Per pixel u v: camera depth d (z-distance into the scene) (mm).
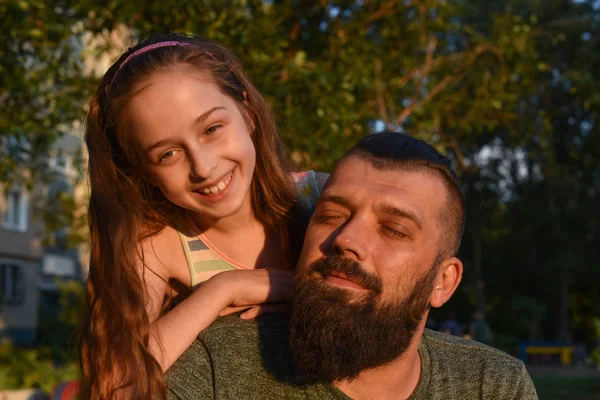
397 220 1854
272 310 2146
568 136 26062
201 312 2035
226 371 1919
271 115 2467
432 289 1934
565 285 30484
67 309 13992
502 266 31516
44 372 10203
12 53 7867
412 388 1965
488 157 27469
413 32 9625
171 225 2367
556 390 12852
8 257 24297
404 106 9609
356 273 1816
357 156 1952
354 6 9227
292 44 9008
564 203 29016
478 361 2061
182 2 7555
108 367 1965
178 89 2170
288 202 2424
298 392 1891
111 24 8047
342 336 1808
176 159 2186
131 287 2129
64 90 8570
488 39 10406
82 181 10562
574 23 21656
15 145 8789
